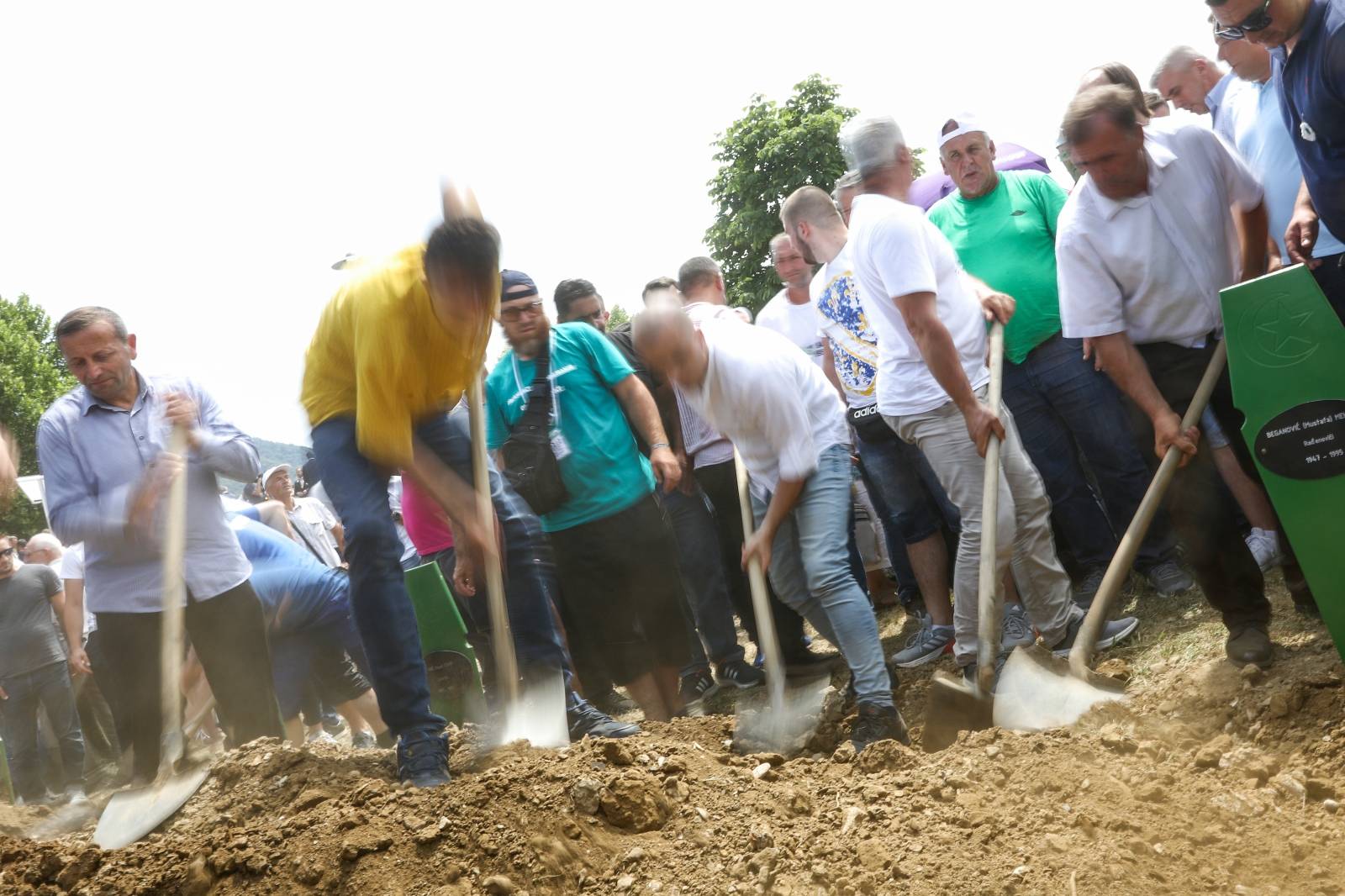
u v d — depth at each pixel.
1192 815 2.79
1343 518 3.20
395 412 3.25
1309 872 2.53
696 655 5.46
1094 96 3.79
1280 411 3.25
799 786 3.18
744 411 3.90
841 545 3.95
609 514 4.80
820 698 4.22
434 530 5.07
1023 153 5.41
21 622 6.71
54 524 4.03
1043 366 4.70
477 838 2.95
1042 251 4.78
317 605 5.51
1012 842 2.74
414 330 3.26
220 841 3.11
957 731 3.66
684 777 3.20
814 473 3.98
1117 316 3.97
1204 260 3.92
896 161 4.20
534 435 4.70
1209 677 3.54
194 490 4.12
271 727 4.25
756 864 2.77
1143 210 3.89
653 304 3.91
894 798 3.02
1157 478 3.72
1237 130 4.45
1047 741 3.24
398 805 3.10
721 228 34.69
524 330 4.71
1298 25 3.36
